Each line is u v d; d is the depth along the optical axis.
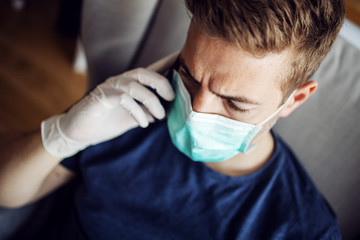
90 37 1.05
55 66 2.09
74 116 0.80
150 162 0.93
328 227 0.84
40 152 0.84
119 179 0.93
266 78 0.61
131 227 0.91
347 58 0.92
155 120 0.95
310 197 0.87
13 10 2.36
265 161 0.89
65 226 1.00
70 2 2.11
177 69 0.79
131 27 1.02
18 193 0.89
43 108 1.88
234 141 0.76
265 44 0.56
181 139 0.79
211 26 0.57
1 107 1.82
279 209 0.85
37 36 2.23
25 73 2.01
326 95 0.94
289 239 0.83
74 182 1.08
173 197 0.90
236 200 0.87
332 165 0.96
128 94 0.79
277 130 1.02
